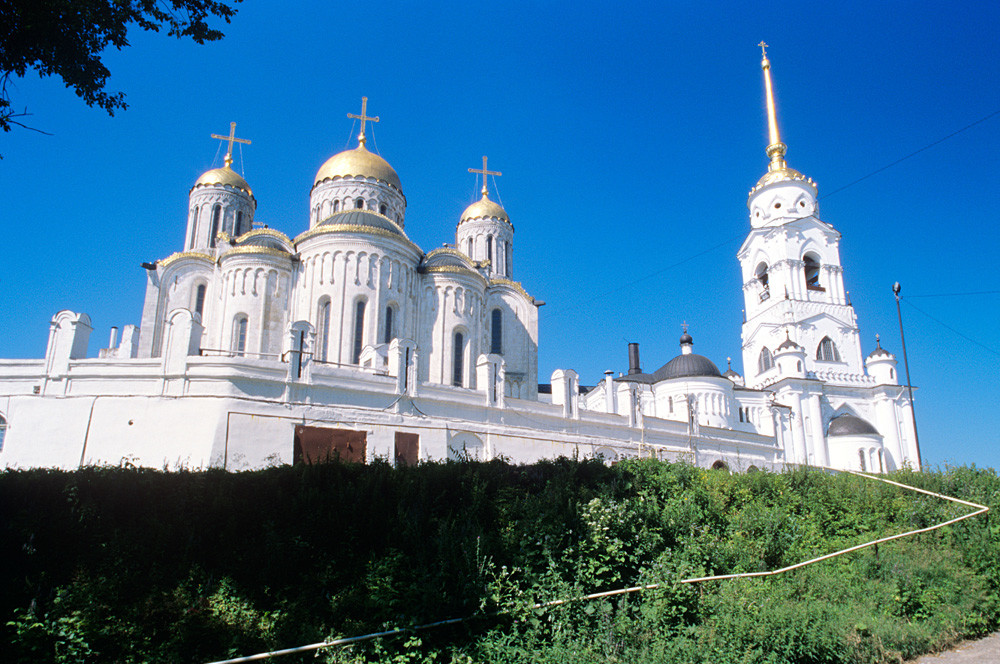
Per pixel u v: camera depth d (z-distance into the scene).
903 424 67.31
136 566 15.50
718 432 44.62
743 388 60.53
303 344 29.98
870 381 69.81
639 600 17.16
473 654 14.77
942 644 17.62
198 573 15.84
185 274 46.00
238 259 39.72
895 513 26.14
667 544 19.72
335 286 38.44
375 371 31.69
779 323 69.81
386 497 18.20
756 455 46.28
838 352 69.69
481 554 16.75
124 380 27.56
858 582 20.00
